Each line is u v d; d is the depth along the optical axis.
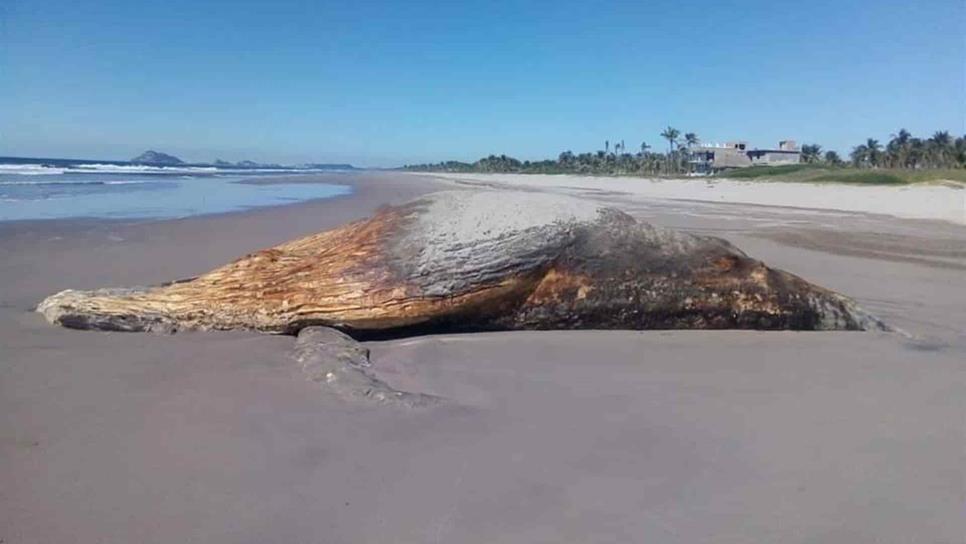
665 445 3.90
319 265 6.77
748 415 4.40
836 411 4.48
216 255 11.65
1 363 5.30
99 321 6.48
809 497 3.29
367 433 4.05
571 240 6.91
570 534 2.97
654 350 6.13
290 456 3.72
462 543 2.90
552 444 3.91
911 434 4.07
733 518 3.10
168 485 3.38
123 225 15.85
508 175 123.25
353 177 84.31
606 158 122.06
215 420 4.22
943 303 8.54
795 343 6.44
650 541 2.91
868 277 10.46
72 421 4.16
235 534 2.96
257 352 5.87
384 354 5.98
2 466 3.54
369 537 2.95
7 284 8.68
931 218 22.66
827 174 59.28
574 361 5.74
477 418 4.32
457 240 6.79
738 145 126.75
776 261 12.12
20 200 22.91
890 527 3.02
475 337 6.59
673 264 7.00
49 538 2.91
